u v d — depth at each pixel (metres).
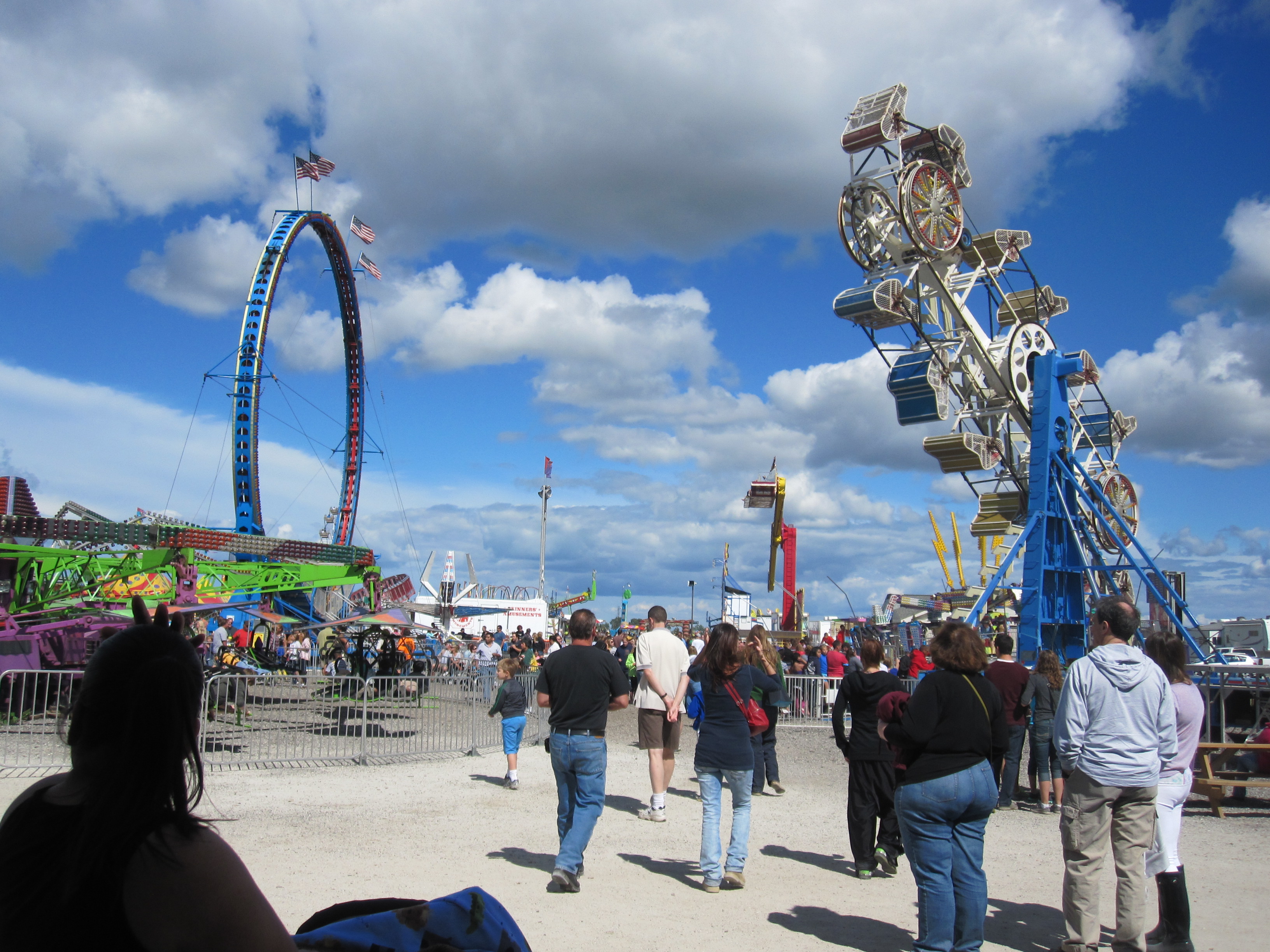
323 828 9.20
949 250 25.36
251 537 25.84
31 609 20.44
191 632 20.53
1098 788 5.61
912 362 25.83
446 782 12.47
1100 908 7.24
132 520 28.50
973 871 5.35
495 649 30.41
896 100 25.41
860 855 7.86
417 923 2.98
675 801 11.83
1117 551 24.50
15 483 24.84
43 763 12.30
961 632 5.47
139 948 1.78
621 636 27.97
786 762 15.79
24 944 1.76
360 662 23.78
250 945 1.84
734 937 6.13
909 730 5.28
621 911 6.65
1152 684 5.61
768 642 12.34
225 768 12.99
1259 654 28.89
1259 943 6.22
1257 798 12.23
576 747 7.29
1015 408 26.98
